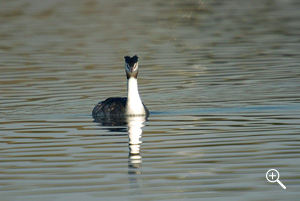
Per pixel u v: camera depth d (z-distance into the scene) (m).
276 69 24.39
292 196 10.95
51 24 39.50
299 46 29.72
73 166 12.88
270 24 37.44
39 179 12.10
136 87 17.83
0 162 13.28
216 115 17.50
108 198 11.03
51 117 17.75
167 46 31.08
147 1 49.84
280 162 12.82
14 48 31.48
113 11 44.91
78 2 49.81
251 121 16.62
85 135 15.55
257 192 11.19
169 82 22.72
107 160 13.28
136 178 12.05
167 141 14.77
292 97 19.52
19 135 15.66
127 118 17.52
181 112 18.05
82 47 31.14
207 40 32.62
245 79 22.67
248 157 13.24
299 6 45.16
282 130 15.52
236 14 42.44
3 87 22.28
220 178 11.96
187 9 45.16
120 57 28.22
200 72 24.38
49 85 22.47
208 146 14.22
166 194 11.18
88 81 23.14
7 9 46.97
